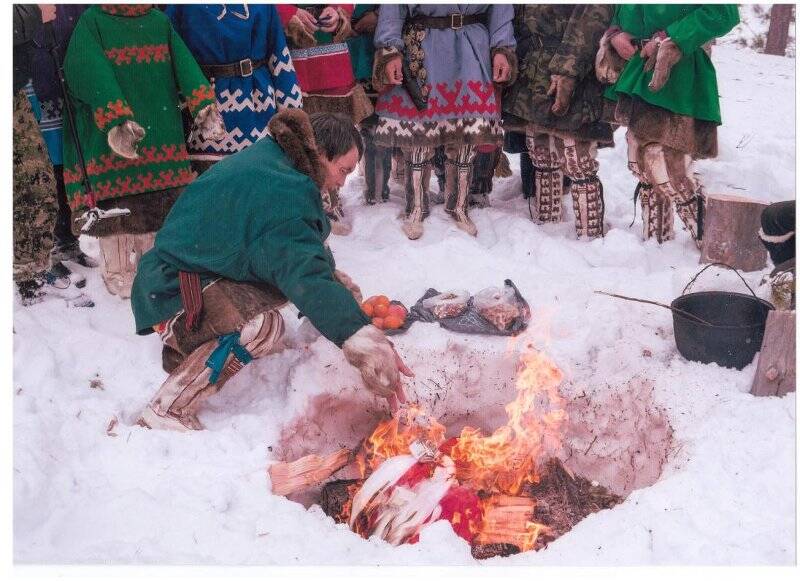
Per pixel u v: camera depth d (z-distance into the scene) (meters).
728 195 4.93
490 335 4.10
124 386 3.83
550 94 5.11
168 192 4.30
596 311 4.26
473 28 5.06
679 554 2.80
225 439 3.43
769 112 8.67
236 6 4.29
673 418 3.48
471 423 4.05
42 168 4.07
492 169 5.77
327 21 4.93
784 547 2.77
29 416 3.34
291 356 3.97
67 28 4.14
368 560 2.80
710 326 3.64
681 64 4.71
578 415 3.82
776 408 3.39
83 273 4.68
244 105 4.37
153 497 3.01
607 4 4.96
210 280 3.37
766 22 13.55
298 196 3.24
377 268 4.84
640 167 5.07
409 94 5.03
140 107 4.13
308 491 3.66
